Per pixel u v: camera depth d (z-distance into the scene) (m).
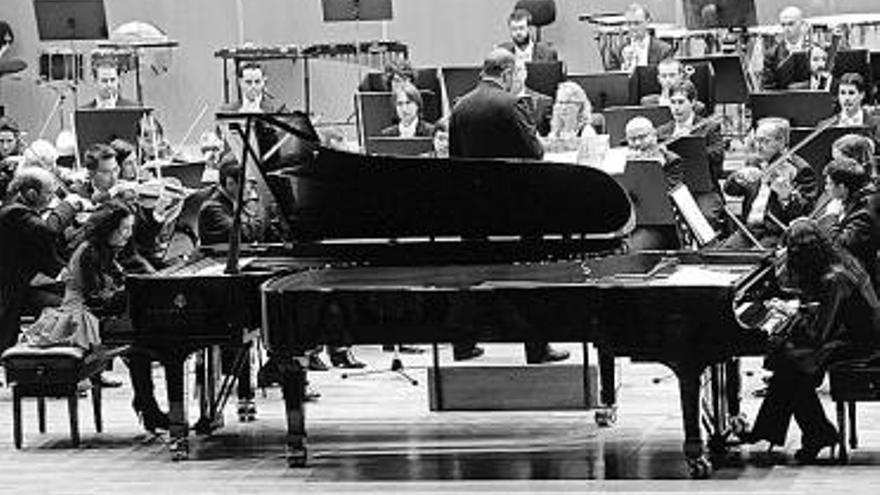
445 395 13.78
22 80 28.72
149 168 18.08
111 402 15.70
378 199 13.19
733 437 12.77
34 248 15.88
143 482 12.45
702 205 15.82
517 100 14.66
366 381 16.05
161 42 25.84
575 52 27.83
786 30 22.80
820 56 21.41
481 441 13.45
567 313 11.77
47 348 13.70
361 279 12.65
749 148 18.75
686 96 17.98
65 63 25.73
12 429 14.59
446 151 17.86
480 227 13.21
